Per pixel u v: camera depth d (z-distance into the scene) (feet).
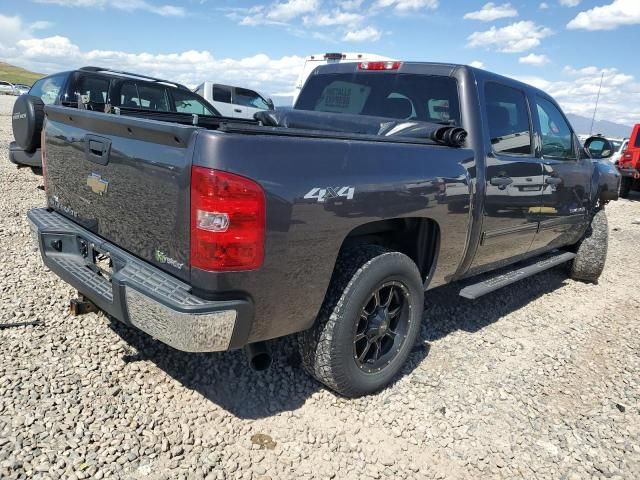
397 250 11.55
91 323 11.95
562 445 9.64
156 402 9.49
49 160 11.38
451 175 10.87
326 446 8.93
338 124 12.02
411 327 10.90
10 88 144.97
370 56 30.14
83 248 10.21
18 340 10.90
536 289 18.71
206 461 8.21
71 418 8.72
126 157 8.71
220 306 7.63
